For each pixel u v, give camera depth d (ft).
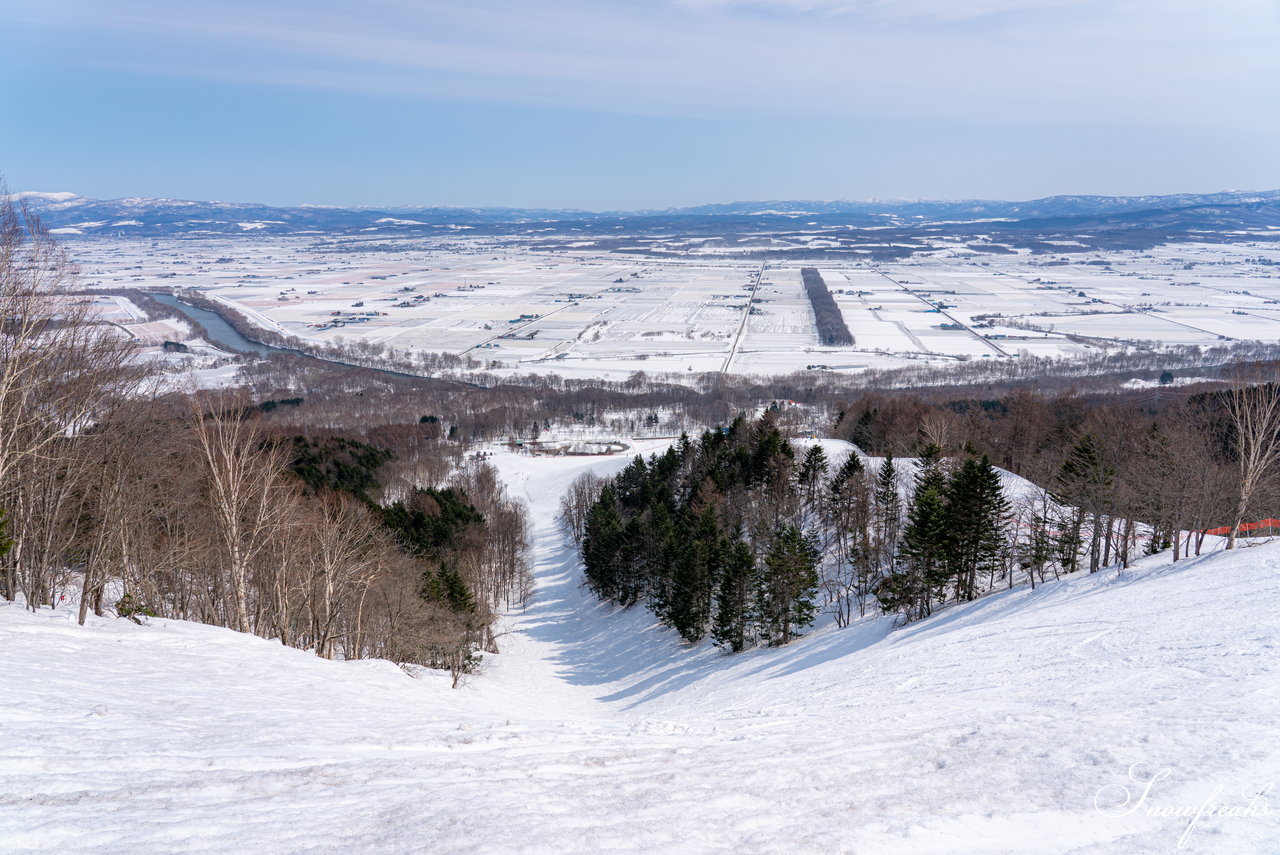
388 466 320.09
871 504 240.73
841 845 30.07
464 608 177.78
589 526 292.81
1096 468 166.30
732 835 30.96
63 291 96.32
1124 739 43.16
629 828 31.37
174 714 54.08
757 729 63.21
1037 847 30.25
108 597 115.03
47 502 96.17
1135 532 187.21
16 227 91.86
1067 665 82.74
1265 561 116.78
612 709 175.73
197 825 31.07
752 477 289.53
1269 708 48.16
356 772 40.24
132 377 114.83
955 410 443.73
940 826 31.83
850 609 208.95
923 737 48.11
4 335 89.66
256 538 120.98
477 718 68.23
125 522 97.71
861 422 386.73
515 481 481.46
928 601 178.50
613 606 271.08
